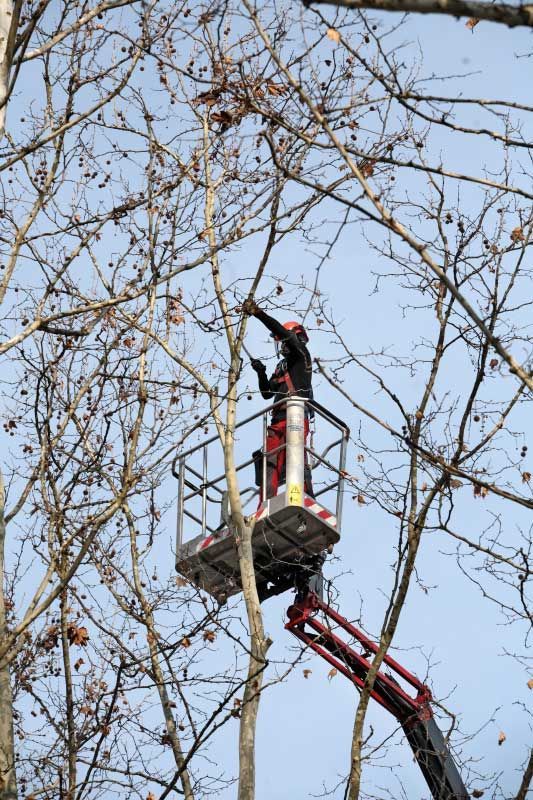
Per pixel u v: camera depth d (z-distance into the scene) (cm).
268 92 2541
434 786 3039
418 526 2211
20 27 2591
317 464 2972
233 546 2873
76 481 2431
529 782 2180
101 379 2434
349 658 3052
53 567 2177
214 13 2212
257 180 2766
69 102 2623
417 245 1552
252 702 2425
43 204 2494
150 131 2833
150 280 2342
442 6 1348
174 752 2373
